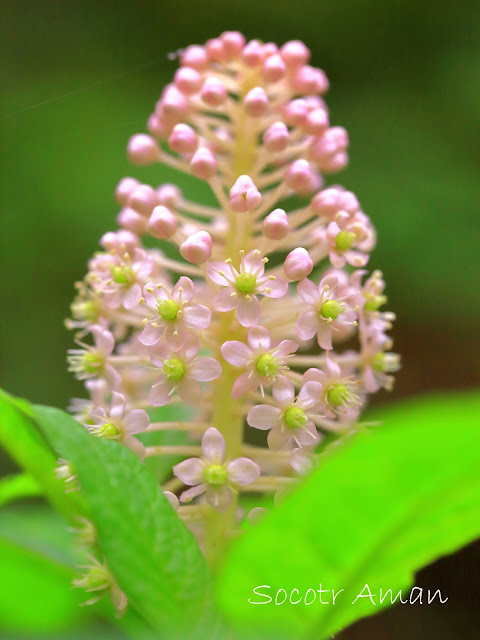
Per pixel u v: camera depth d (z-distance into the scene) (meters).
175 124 0.20
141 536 0.17
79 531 0.19
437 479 0.16
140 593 0.17
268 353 0.18
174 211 0.20
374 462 0.16
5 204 0.37
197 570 0.17
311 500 0.16
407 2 0.43
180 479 0.18
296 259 0.19
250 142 0.20
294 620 0.17
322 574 0.16
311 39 0.43
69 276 0.37
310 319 0.19
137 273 0.19
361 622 0.26
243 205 0.19
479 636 0.26
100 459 0.17
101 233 0.37
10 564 0.19
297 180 0.19
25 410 0.17
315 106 0.20
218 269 0.19
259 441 0.29
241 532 0.19
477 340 0.37
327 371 0.19
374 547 0.16
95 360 0.19
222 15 0.43
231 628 0.17
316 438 0.18
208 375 0.18
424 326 0.37
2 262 0.36
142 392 0.21
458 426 0.15
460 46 0.43
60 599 0.20
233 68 0.20
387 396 0.36
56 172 0.37
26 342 0.36
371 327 0.20
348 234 0.19
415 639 0.26
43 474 0.19
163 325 0.18
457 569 0.25
